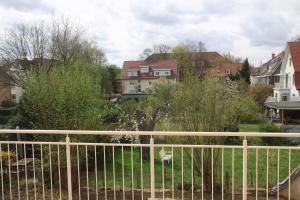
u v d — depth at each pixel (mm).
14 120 10039
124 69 54469
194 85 7152
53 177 5988
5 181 5645
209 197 5398
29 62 26297
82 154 6070
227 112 6844
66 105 6633
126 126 12766
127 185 6820
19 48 26484
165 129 7176
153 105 13172
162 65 52344
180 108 6891
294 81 30484
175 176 8344
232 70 51594
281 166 9773
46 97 6648
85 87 6965
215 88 7043
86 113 6832
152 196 3916
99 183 6758
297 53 31453
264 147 3729
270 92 33875
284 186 5188
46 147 6281
